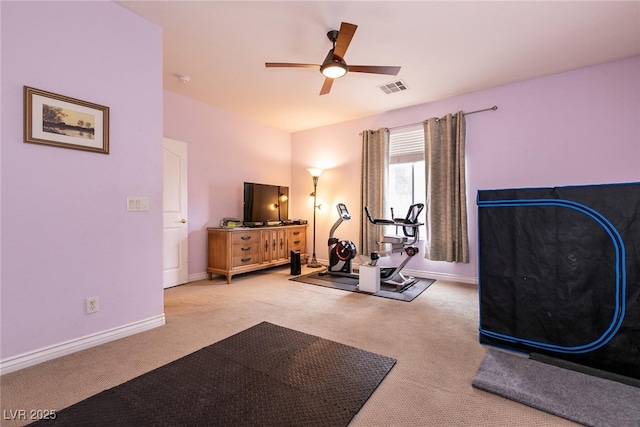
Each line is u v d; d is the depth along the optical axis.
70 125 1.94
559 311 1.82
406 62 3.06
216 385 1.59
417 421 1.33
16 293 1.74
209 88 3.72
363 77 3.41
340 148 5.17
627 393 1.48
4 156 1.70
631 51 2.86
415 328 2.40
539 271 1.88
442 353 1.97
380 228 4.54
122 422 1.30
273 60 3.04
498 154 3.70
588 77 3.18
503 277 2.01
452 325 2.46
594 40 2.66
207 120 4.28
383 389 1.57
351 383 1.61
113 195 2.17
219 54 2.93
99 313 2.09
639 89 2.94
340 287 3.70
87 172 2.03
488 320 2.07
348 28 2.05
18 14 1.75
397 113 4.54
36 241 1.81
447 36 2.60
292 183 5.81
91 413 1.35
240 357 1.90
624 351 1.64
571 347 1.78
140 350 2.00
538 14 2.29
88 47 2.04
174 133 3.86
